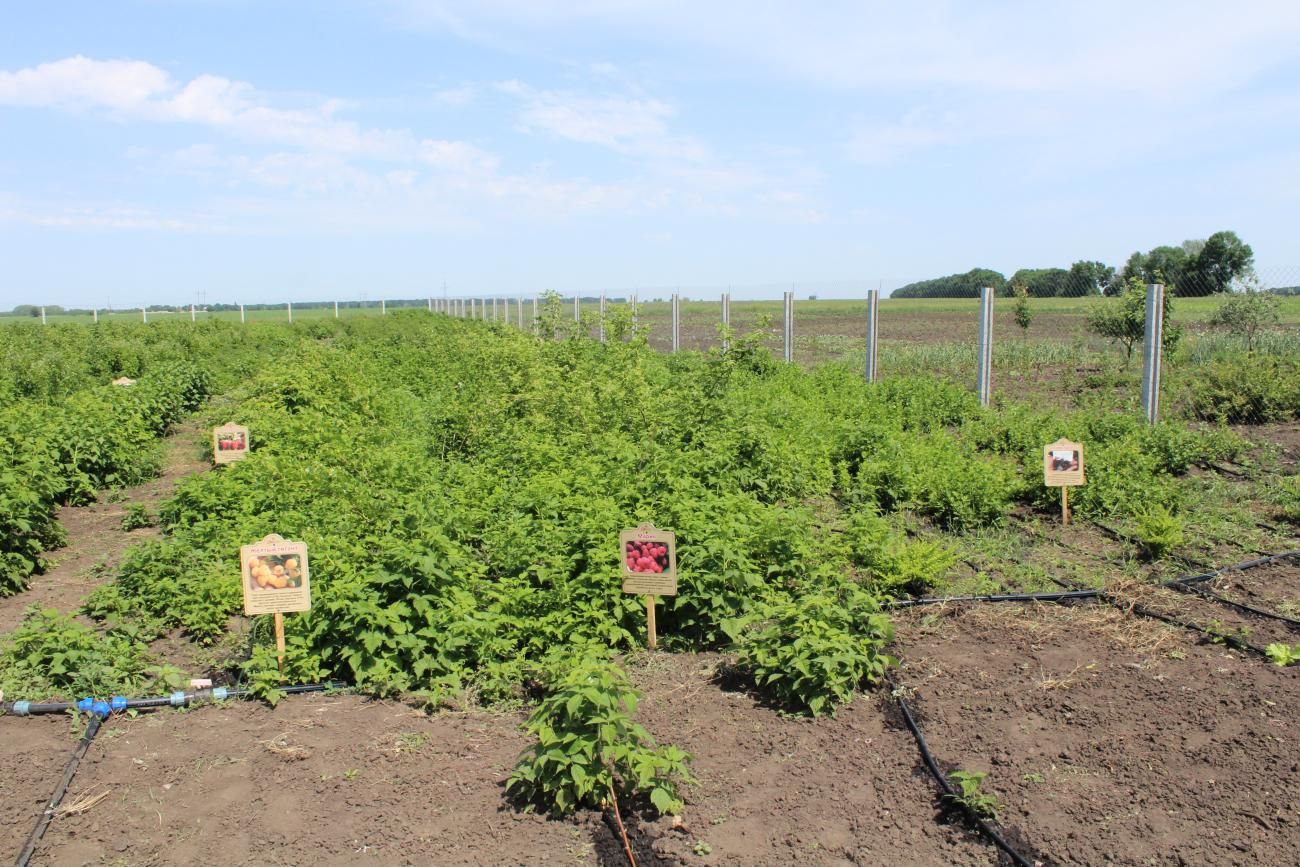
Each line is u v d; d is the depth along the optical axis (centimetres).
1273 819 458
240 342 3108
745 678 632
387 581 623
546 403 1250
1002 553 874
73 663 616
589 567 704
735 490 970
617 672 491
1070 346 2166
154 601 738
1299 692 587
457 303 7356
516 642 648
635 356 1633
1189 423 1402
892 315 4450
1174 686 603
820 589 668
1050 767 513
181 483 1038
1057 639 684
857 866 435
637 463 978
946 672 634
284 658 629
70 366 1931
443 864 438
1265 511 991
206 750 543
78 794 498
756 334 1256
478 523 856
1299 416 1439
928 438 1273
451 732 563
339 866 438
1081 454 962
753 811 479
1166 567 823
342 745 547
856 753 534
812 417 1298
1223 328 1998
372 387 1592
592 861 439
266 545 608
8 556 825
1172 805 474
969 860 438
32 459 970
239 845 454
